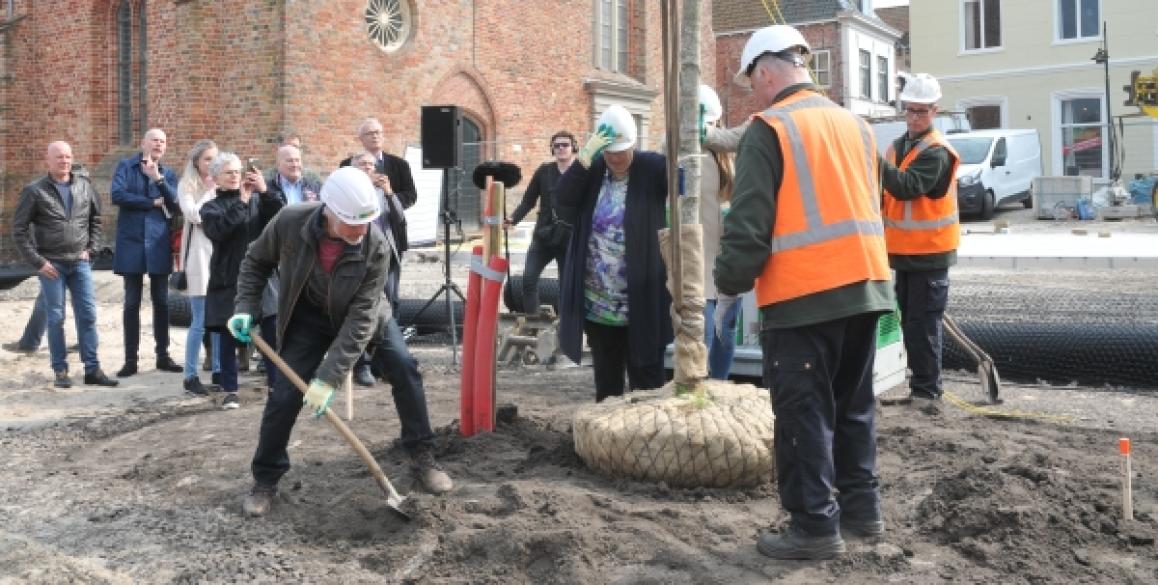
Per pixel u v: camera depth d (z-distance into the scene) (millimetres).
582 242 6043
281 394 5113
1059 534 4363
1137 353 8164
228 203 7578
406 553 4492
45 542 4945
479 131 23031
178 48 19078
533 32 24000
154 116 19625
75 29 21359
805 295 4086
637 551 4332
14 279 16750
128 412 7902
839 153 4191
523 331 9875
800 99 4258
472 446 5977
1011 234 20859
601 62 26578
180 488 5676
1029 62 32031
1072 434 6445
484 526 4660
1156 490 5020
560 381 8758
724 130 6523
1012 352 8602
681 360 5434
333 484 5539
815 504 4184
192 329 8539
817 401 4172
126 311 9453
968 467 5148
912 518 4762
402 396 5305
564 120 25000
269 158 18625
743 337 7914
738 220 4078
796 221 4109
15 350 10656
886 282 4223
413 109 20969
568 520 4602
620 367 6344
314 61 18953
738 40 36500
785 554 4223
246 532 4930
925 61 33562
